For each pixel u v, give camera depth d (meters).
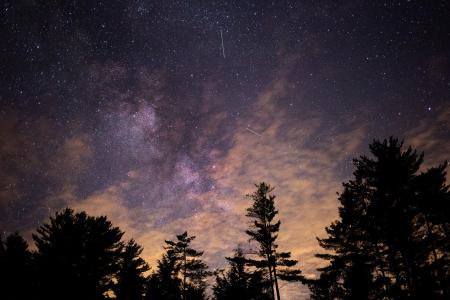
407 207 18.06
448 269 16.48
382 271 19.50
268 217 27.08
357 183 22.77
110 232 19.56
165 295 24.58
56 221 18.03
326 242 23.30
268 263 23.84
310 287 23.38
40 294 16.41
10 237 18.42
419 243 17.09
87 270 17.80
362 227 20.44
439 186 19.56
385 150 18.52
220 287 15.99
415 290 16.17
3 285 16.22
